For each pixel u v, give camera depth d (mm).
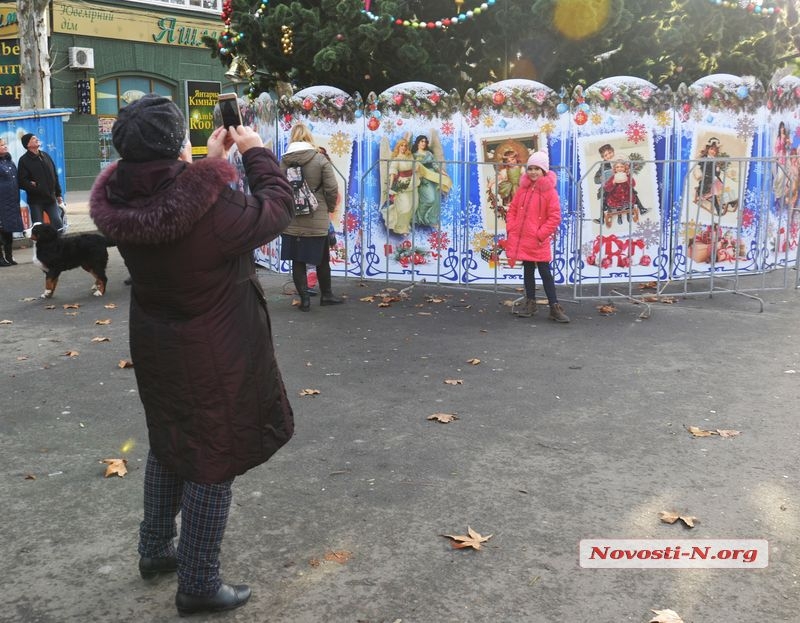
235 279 2781
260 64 11570
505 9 10016
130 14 23359
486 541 3463
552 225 7492
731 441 4566
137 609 3004
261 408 2854
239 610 2984
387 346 6770
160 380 2801
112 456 4457
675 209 9406
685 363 6168
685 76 11320
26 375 6023
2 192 11195
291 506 3818
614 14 9617
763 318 7719
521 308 8297
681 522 3605
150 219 2551
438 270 9289
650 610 2943
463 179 9398
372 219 9773
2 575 3234
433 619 2910
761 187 9672
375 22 9906
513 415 5047
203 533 2871
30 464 4352
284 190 2895
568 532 3535
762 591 3055
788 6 10898
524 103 9156
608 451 4445
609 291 9195
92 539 3529
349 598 3051
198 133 25703
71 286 9797
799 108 10023
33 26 14961
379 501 3863
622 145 9219
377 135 9555
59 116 14266
